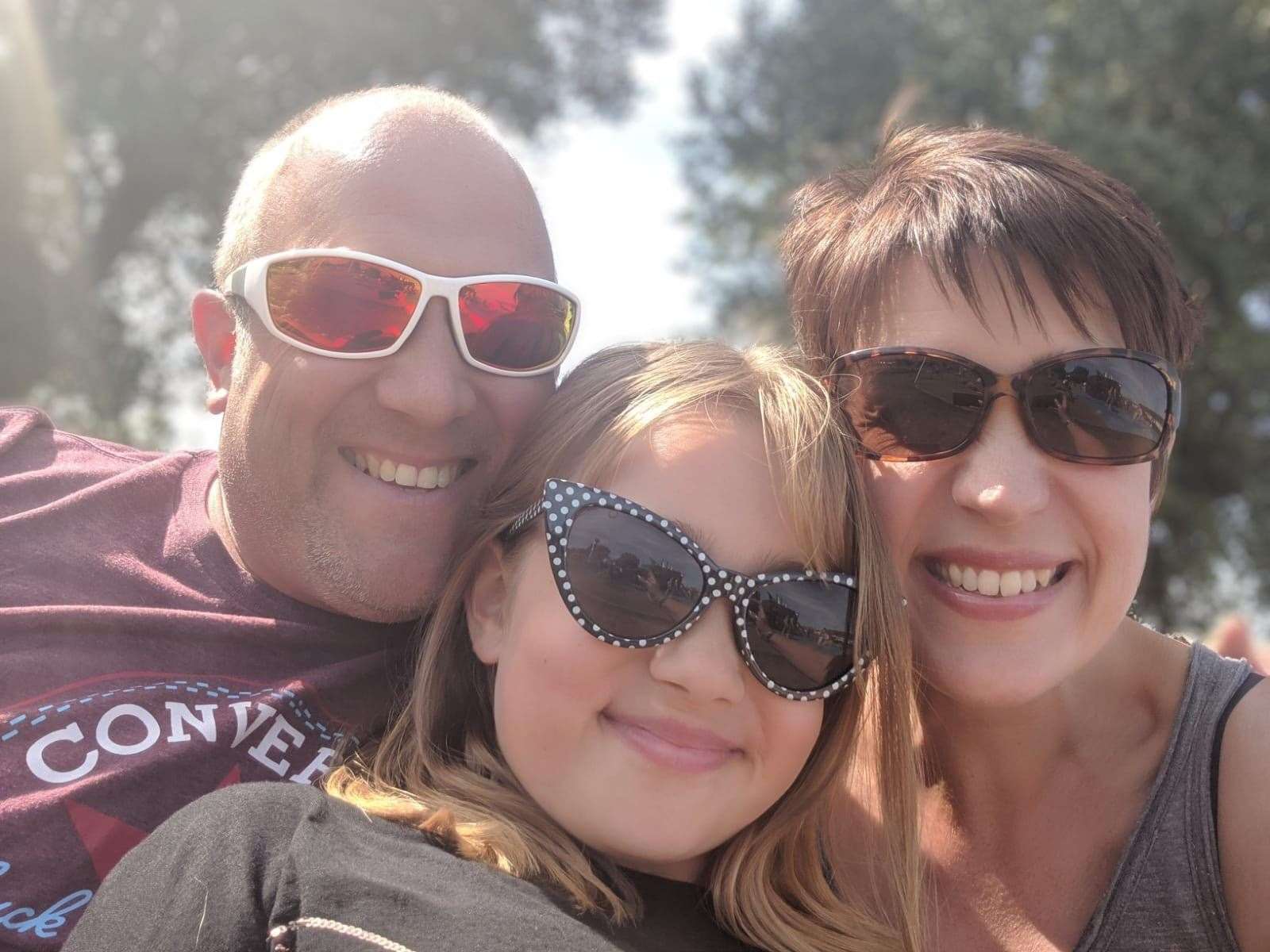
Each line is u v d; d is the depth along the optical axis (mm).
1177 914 405
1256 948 398
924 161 438
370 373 461
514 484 434
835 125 4250
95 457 587
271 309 466
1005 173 413
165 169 3100
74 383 3125
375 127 484
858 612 397
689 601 369
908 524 420
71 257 3154
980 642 422
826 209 471
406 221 468
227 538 519
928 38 3627
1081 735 444
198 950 319
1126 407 399
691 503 380
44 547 499
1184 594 3211
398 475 484
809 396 406
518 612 392
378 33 3080
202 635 472
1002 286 399
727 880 395
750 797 385
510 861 357
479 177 488
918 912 423
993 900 453
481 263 476
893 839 427
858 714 421
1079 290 400
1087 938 415
